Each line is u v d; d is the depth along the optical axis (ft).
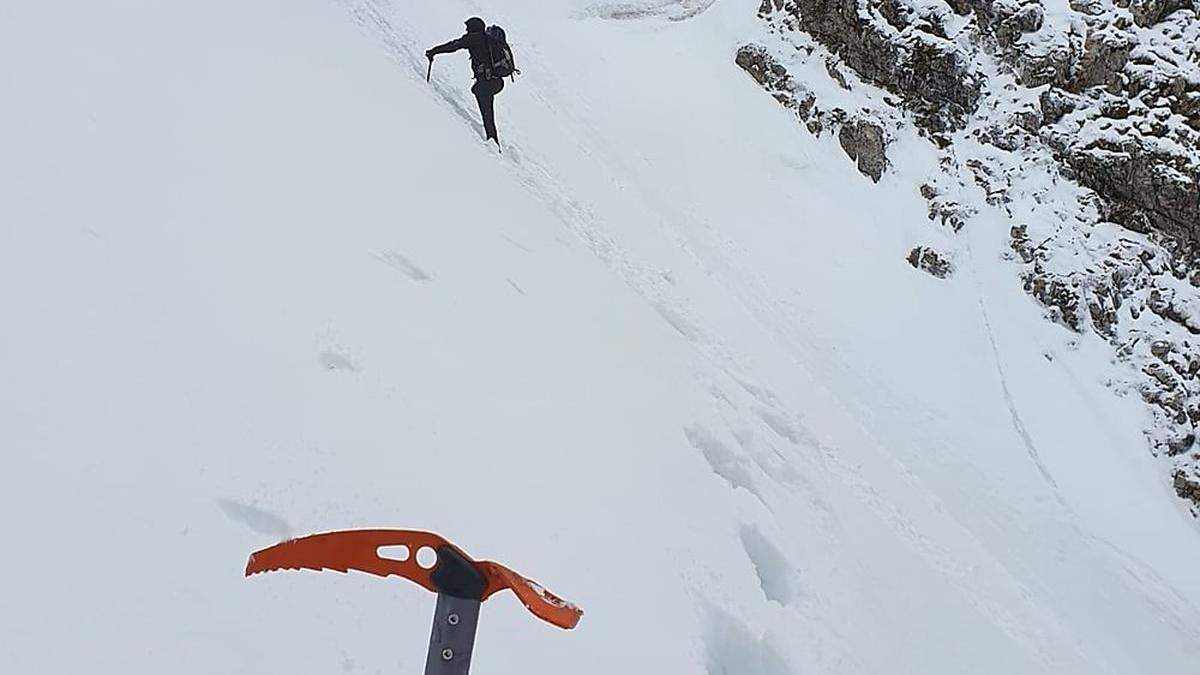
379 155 23.27
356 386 12.68
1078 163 44.47
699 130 50.08
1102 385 39.52
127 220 13.25
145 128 16.44
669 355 24.61
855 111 48.78
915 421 36.50
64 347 10.14
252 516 9.43
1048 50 46.50
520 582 4.31
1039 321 41.29
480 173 28.37
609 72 54.60
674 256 37.88
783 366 33.55
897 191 46.57
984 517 32.76
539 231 27.07
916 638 19.19
